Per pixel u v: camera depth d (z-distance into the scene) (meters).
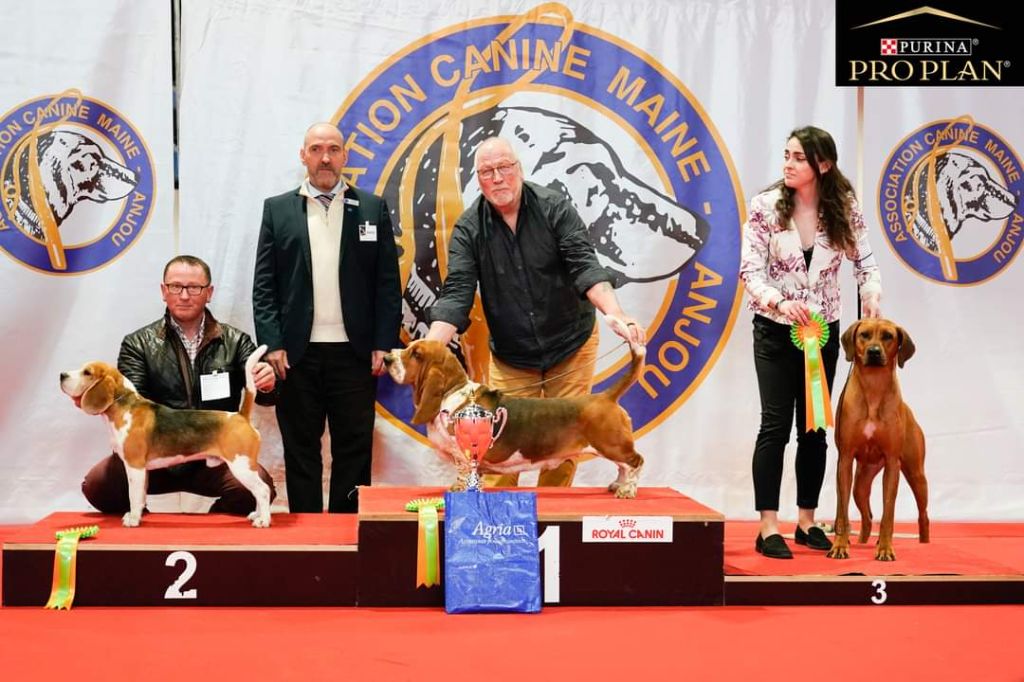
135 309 5.04
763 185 5.30
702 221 5.29
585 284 4.36
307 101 5.12
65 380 3.71
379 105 5.17
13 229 4.95
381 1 5.16
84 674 2.73
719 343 5.30
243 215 5.08
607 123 5.25
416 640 3.10
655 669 2.84
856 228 4.20
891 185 5.33
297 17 5.10
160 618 3.33
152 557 3.48
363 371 4.79
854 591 3.63
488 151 4.38
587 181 5.25
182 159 5.04
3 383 4.96
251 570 3.50
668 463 5.30
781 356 4.14
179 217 5.05
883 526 3.92
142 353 4.43
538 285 4.57
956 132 5.34
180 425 3.82
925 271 5.35
